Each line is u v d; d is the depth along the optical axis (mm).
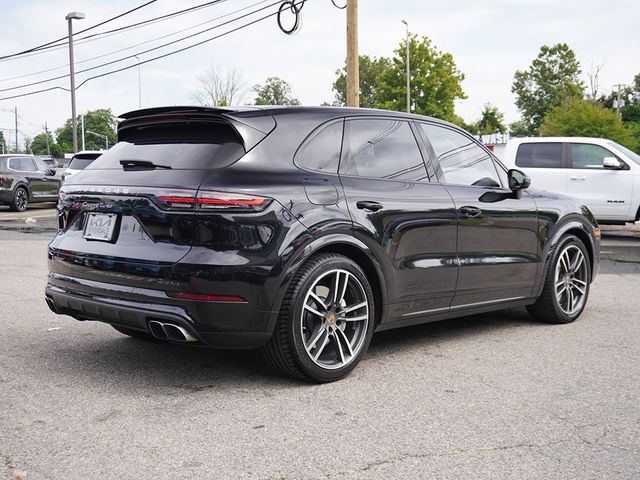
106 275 4105
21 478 2898
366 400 3947
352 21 16328
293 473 2973
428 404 3883
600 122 34781
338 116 4574
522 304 5758
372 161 4656
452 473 2984
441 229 4875
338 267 4227
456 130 5395
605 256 10828
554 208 5926
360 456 3158
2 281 8047
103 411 3723
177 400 3914
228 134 4121
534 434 3445
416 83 58906
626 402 3949
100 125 136625
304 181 4176
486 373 4508
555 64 95625
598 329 5848
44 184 22562
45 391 4047
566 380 4363
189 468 3016
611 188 12773
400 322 4750
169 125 4402
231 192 3838
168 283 3824
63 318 6051
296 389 4137
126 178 4141
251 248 3857
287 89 106312
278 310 3965
